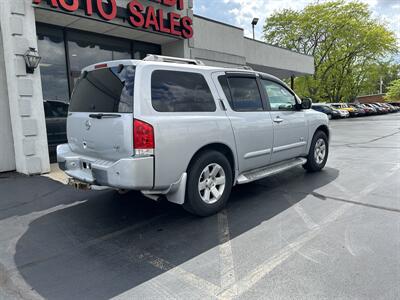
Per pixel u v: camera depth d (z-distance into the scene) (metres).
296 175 6.19
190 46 10.62
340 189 5.16
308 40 35.59
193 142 3.79
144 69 3.55
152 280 2.75
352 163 7.24
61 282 2.76
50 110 8.28
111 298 2.51
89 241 3.57
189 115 3.82
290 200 4.69
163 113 3.58
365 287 2.52
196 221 4.03
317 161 6.34
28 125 6.66
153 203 4.79
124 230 3.84
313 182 5.64
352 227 3.64
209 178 4.13
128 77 3.54
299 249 3.18
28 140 6.70
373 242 3.26
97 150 3.85
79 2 7.43
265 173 4.94
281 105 5.40
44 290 2.65
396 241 3.27
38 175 6.79
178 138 3.62
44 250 3.38
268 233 3.58
